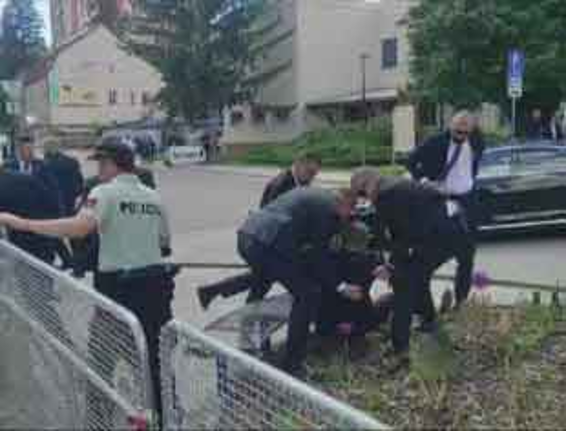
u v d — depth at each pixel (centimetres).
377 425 206
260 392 258
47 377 455
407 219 573
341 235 599
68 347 409
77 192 1055
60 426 428
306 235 551
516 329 604
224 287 652
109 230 470
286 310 574
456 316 657
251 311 576
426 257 578
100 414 360
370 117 4225
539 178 1233
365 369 546
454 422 439
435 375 501
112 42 7319
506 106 2906
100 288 471
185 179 3141
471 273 711
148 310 473
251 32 4775
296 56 4528
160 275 478
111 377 342
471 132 748
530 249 1161
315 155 661
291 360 547
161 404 344
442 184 746
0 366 574
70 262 908
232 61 4797
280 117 4728
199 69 4762
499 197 1214
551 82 2788
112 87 7331
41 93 7694
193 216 1823
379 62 4400
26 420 462
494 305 711
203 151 4359
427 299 610
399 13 4212
